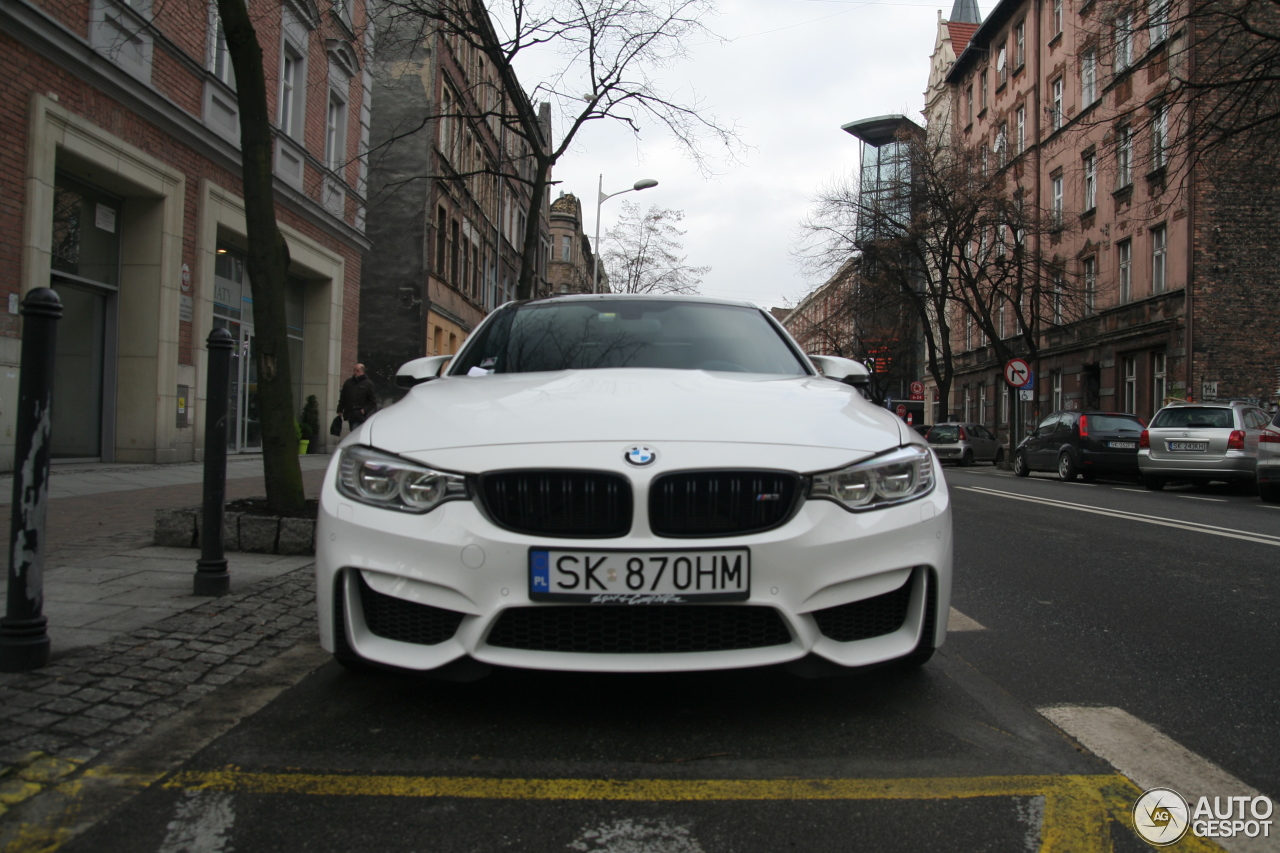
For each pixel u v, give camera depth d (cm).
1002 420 3669
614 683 316
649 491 264
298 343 1866
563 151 1264
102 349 1250
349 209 1956
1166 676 348
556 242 6494
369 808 220
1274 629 432
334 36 1808
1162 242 2455
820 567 267
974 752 261
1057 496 1269
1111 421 1716
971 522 893
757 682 320
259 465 1375
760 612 267
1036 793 235
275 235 606
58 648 339
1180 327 2303
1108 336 2698
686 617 266
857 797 230
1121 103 2641
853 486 277
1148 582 555
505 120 1270
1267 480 1228
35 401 314
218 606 414
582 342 417
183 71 1286
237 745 257
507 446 274
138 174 1190
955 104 4269
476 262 3378
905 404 5272
